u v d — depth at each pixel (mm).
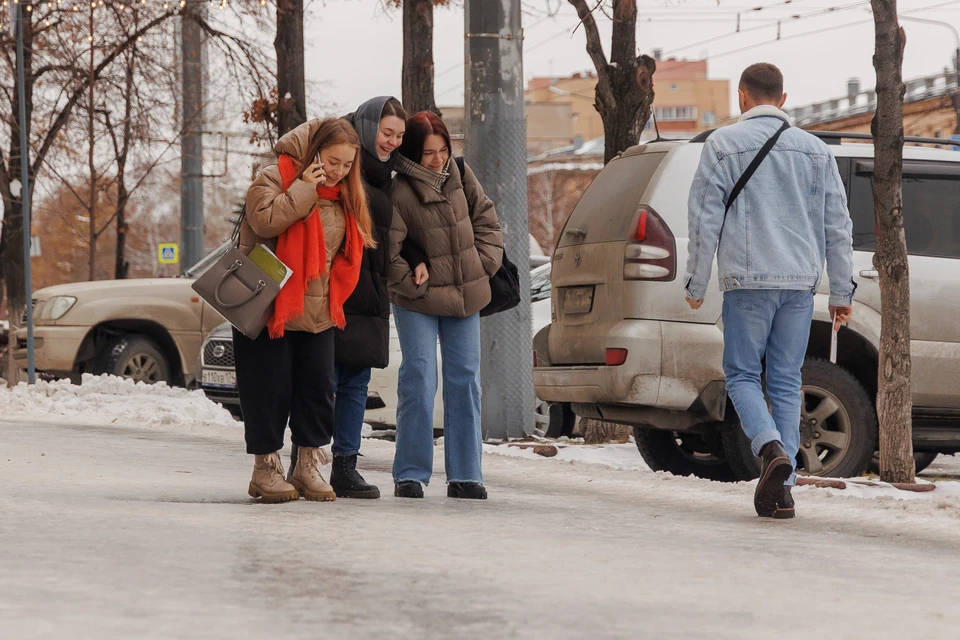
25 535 10141
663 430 21531
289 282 13039
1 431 23781
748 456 19078
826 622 7750
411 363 15023
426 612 7500
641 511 14422
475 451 15297
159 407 30516
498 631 7043
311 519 11805
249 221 12992
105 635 6539
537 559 9828
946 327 20250
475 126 25203
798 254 14133
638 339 18891
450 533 11242
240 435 25406
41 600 7457
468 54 25297
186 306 37688
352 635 6793
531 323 25406
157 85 54781
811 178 14344
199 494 14195
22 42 50188
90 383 33156
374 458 21281
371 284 14055
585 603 7984
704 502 15812
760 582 9219
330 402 13680
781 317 14383
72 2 53281
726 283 14180
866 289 19984
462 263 14953
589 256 20109
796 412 14383
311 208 12961
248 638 6617
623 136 27844
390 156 14742
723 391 18859
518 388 25109
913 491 17234
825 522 13922
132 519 11320
